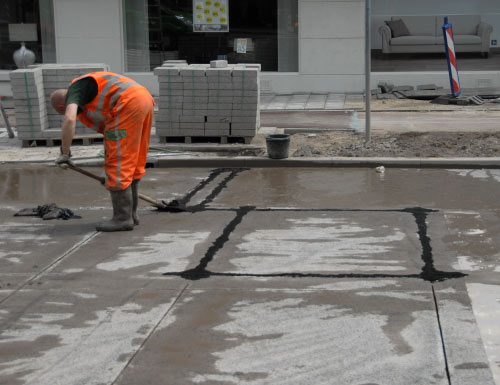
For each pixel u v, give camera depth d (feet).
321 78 55.62
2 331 14.69
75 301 16.24
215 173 30.48
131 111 20.57
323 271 17.89
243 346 13.78
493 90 52.85
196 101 34.47
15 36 57.36
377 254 19.13
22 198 26.66
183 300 16.16
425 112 45.47
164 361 13.23
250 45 56.44
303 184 27.99
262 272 17.90
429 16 64.18
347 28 54.54
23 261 19.12
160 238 21.01
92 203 25.68
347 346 13.67
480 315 14.96
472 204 24.34
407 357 13.16
